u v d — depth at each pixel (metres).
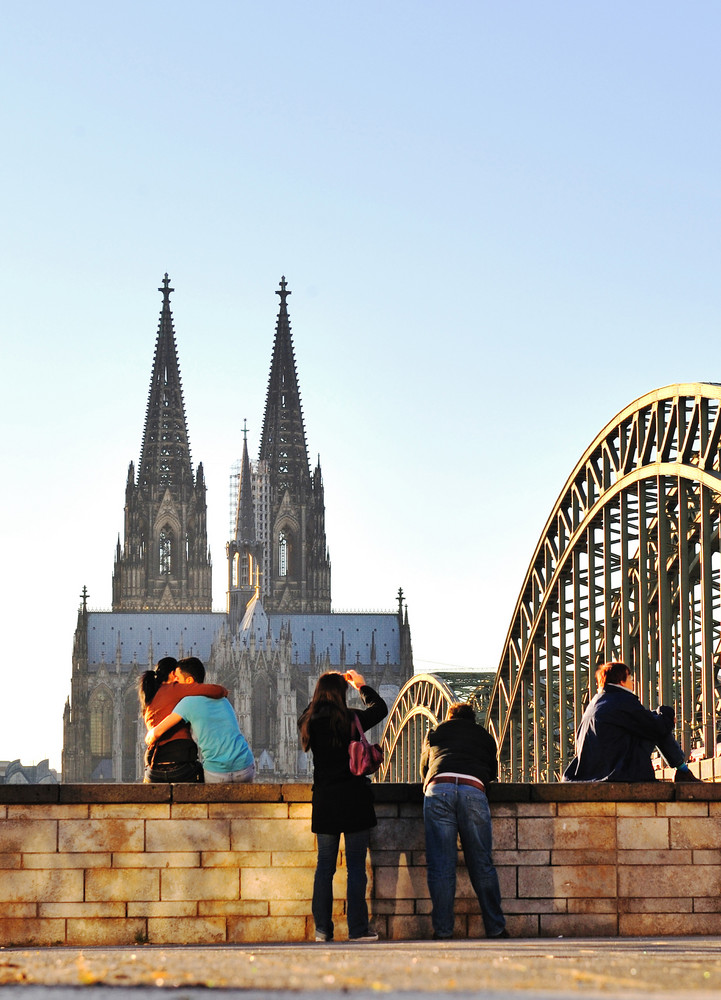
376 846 17.53
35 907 16.98
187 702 17.61
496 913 16.77
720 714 44.38
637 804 17.83
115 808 17.20
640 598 44.38
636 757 18.17
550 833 17.69
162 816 17.20
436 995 5.67
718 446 38.03
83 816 17.14
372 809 16.62
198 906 17.12
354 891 16.55
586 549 53.03
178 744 17.81
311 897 17.28
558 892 17.61
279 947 13.32
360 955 9.75
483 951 10.83
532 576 59.97
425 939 17.12
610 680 18.72
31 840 17.06
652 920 17.67
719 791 17.91
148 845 17.17
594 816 17.78
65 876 17.05
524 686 64.12
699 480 38.56
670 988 6.07
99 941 17.00
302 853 17.33
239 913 17.17
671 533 46.53
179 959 8.33
